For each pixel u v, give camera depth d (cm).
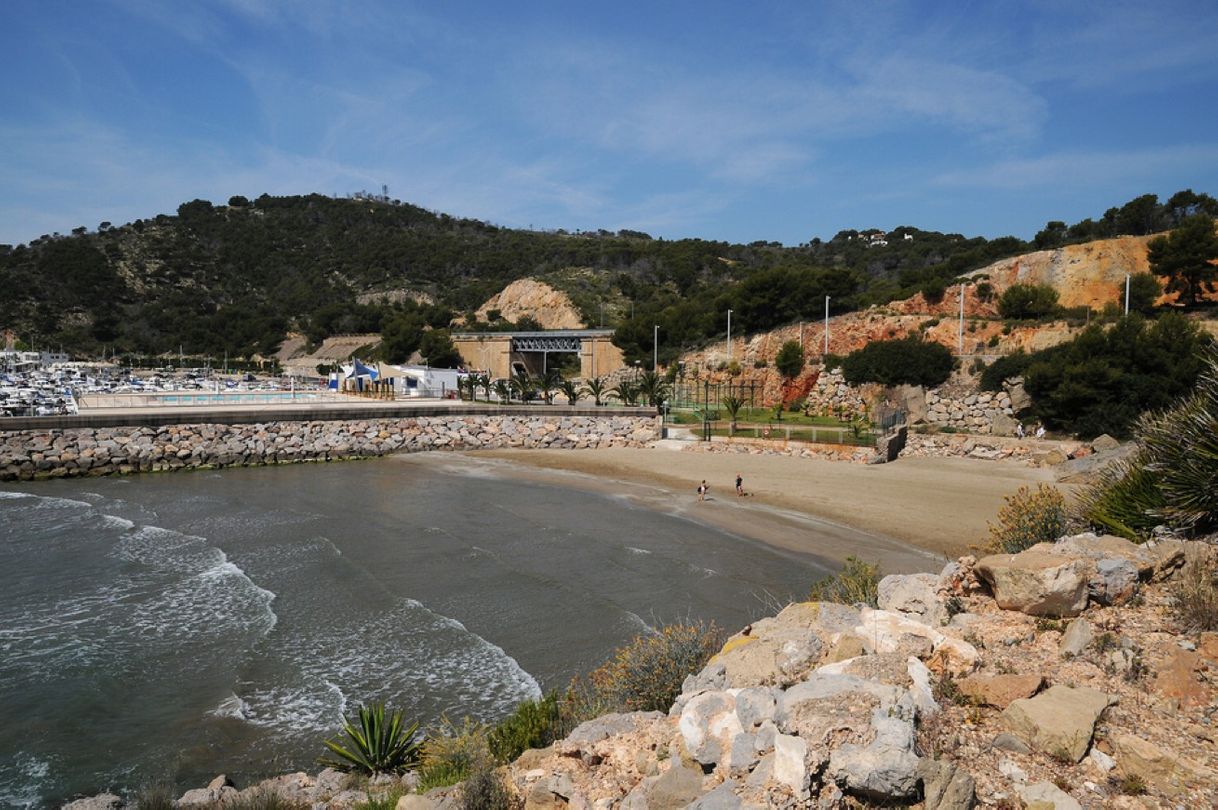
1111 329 5428
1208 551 1015
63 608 2322
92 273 18350
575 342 10831
